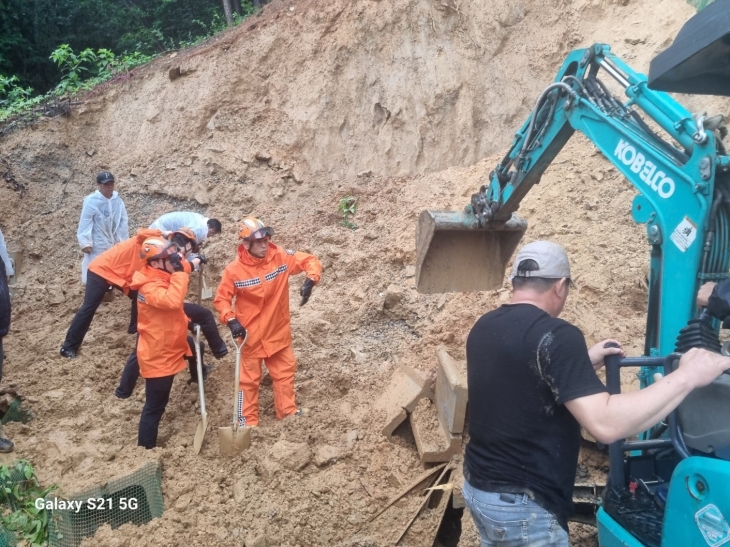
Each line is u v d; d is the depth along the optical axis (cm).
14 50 1584
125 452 524
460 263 461
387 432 521
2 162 976
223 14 1683
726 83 331
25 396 604
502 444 272
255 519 457
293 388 571
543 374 262
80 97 1069
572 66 406
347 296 743
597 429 246
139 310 515
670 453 338
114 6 1738
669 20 812
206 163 959
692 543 262
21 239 911
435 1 947
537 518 267
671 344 330
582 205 727
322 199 922
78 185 980
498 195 430
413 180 899
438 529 453
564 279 290
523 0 915
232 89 1005
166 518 462
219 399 600
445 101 914
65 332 734
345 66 977
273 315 542
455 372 488
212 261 823
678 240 327
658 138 352
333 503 468
